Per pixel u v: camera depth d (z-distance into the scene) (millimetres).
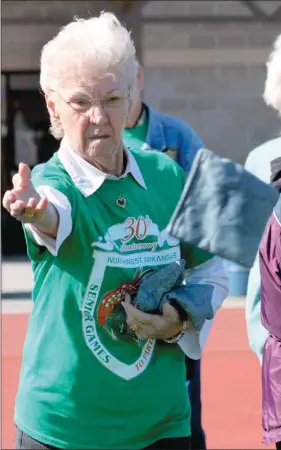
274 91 3951
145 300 3551
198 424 5863
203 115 19484
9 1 19203
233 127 19547
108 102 3480
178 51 19234
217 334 10867
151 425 3705
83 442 3592
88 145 3500
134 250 3605
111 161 3592
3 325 11164
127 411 3629
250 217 3014
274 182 3840
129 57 3500
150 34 19109
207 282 3936
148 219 3664
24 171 3182
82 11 19125
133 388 3619
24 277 15875
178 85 19391
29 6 19266
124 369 3590
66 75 3455
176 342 3691
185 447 3854
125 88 3510
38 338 3629
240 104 19484
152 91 19359
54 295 3561
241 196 3027
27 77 19766
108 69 3426
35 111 19969
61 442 3592
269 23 19234
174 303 3625
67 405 3566
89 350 3535
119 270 3551
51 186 3457
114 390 3584
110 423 3605
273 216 3734
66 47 3449
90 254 3512
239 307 12430
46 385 3592
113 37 3471
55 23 19344
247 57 19328
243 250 2992
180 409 3840
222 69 19359
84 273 3516
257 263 4211
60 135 3779
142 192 3701
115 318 3547
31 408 3646
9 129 19953
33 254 3586
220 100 19438
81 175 3557
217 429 7348
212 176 3053
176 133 5852
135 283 3592
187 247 3910
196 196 3070
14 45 19500
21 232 19453
